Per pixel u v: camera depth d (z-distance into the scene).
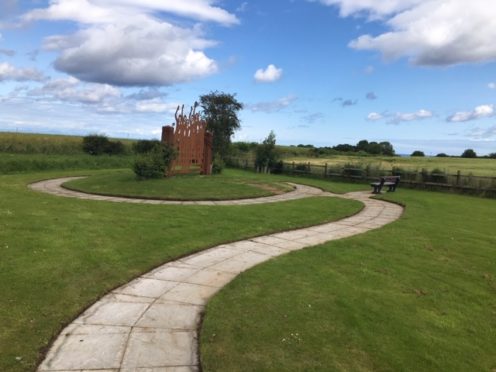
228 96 30.72
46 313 4.48
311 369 3.60
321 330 4.30
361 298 5.22
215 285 5.64
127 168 28.59
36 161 24.03
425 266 6.71
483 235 9.26
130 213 10.08
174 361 3.73
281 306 4.86
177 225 8.91
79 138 37.56
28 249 6.53
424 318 4.76
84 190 14.09
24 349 3.75
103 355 3.77
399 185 21.39
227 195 14.16
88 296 5.00
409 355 3.93
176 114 17.45
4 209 9.76
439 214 12.29
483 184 18.64
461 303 5.29
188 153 19.00
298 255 7.07
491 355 4.04
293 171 26.55
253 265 6.53
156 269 6.22
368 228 9.83
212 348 3.88
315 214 11.19
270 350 3.88
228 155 31.42
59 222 8.56
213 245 7.63
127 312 4.71
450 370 3.73
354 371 3.61
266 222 9.79
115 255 6.56
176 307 4.89
